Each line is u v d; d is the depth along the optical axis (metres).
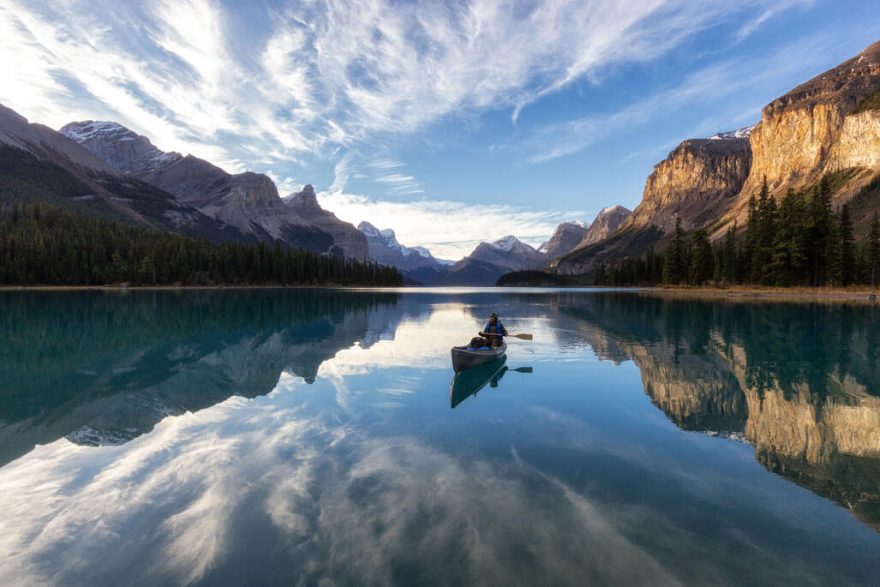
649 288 149.00
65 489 8.01
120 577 5.66
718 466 9.12
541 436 10.92
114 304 61.19
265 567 5.82
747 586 5.51
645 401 14.19
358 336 30.28
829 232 90.25
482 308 59.22
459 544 6.32
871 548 6.29
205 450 9.93
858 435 10.98
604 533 6.64
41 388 15.80
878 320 39.09
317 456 9.59
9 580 5.59
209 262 143.88
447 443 10.42
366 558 6.00
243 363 20.59
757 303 63.34
